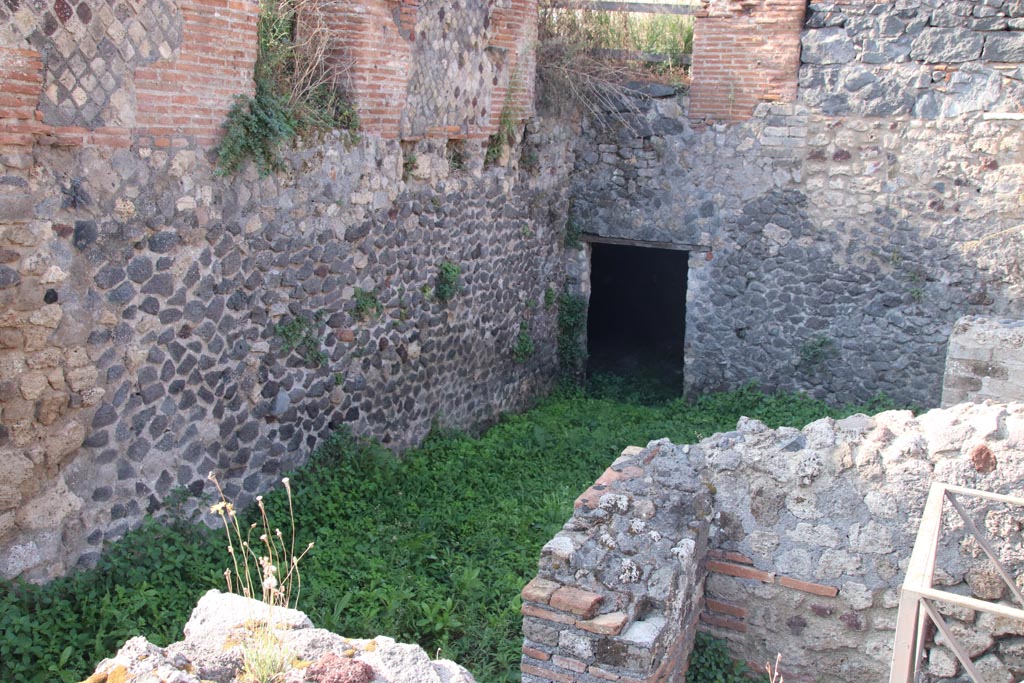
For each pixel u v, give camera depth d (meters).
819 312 11.78
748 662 5.48
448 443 9.46
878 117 11.06
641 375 14.23
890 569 5.11
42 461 5.57
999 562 4.29
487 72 9.72
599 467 9.35
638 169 12.28
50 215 5.40
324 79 7.65
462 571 6.70
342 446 8.02
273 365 7.31
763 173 11.70
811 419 11.27
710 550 5.47
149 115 5.90
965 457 5.00
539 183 11.62
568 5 11.62
